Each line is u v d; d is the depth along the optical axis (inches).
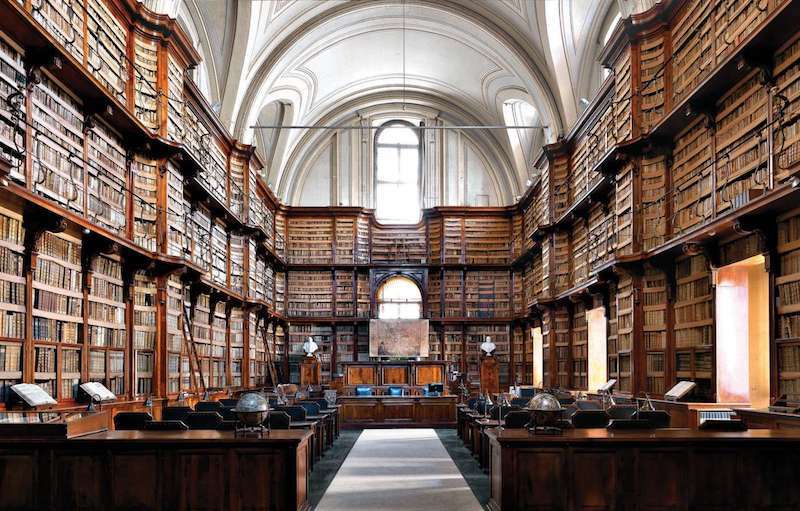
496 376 931.3
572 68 804.6
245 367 813.9
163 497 254.8
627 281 548.4
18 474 251.4
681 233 474.0
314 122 1139.3
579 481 257.3
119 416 314.3
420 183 1168.8
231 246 799.1
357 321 1082.1
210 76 780.6
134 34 499.2
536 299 858.8
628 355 541.3
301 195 1168.2
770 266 350.6
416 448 542.0
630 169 532.7
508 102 1036.5
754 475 257.4
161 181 510.3
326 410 545.0
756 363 420.8
